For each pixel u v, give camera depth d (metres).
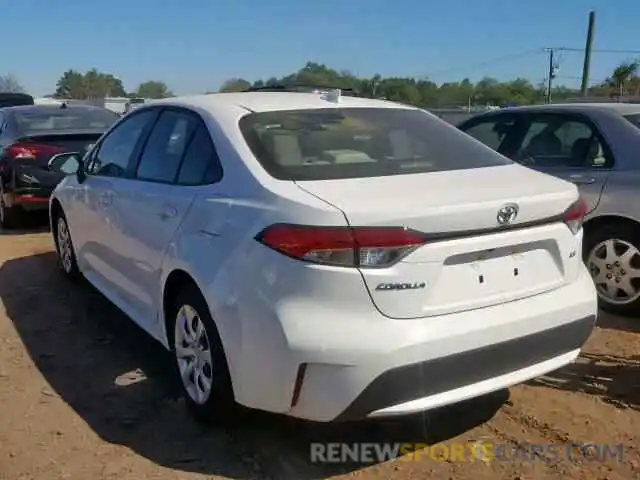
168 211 3.95
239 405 3.53
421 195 3.14
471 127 6.52
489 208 3.10
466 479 3.24
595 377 4.27
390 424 3.76
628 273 5.21
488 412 3.87
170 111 4.48
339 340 2.93
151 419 3.86
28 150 8.65
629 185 5.12
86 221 5.43
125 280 4.72
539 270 3.34
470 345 3.06
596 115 5.49
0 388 4.28
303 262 2.98
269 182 3.35
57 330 5.25
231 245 3.31
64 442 3.63
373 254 2.94
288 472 3.34
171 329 4.02
